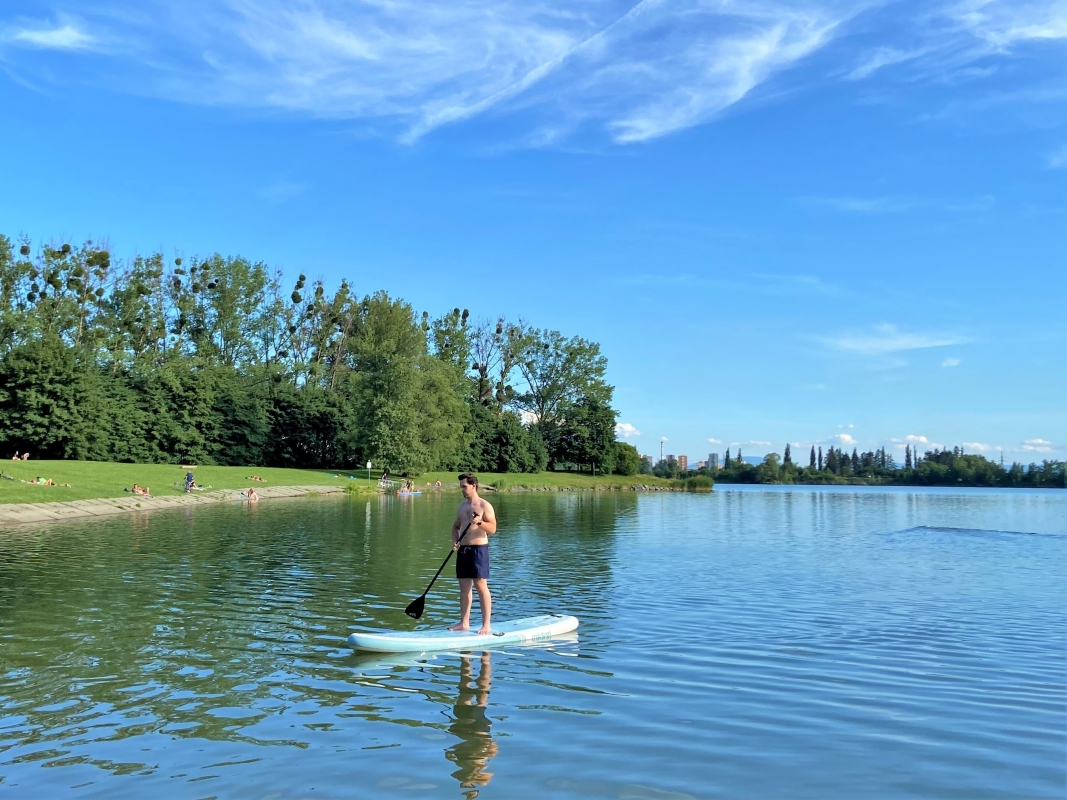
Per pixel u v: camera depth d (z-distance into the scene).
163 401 65.00
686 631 10.86
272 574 15.56
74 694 7.55
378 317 64.44
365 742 6.37
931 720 7.11
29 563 16.66
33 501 29.95
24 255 65.06
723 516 37.50
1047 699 7.77
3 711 7.04
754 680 8.38
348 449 65.88
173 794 5.32
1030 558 20.44
